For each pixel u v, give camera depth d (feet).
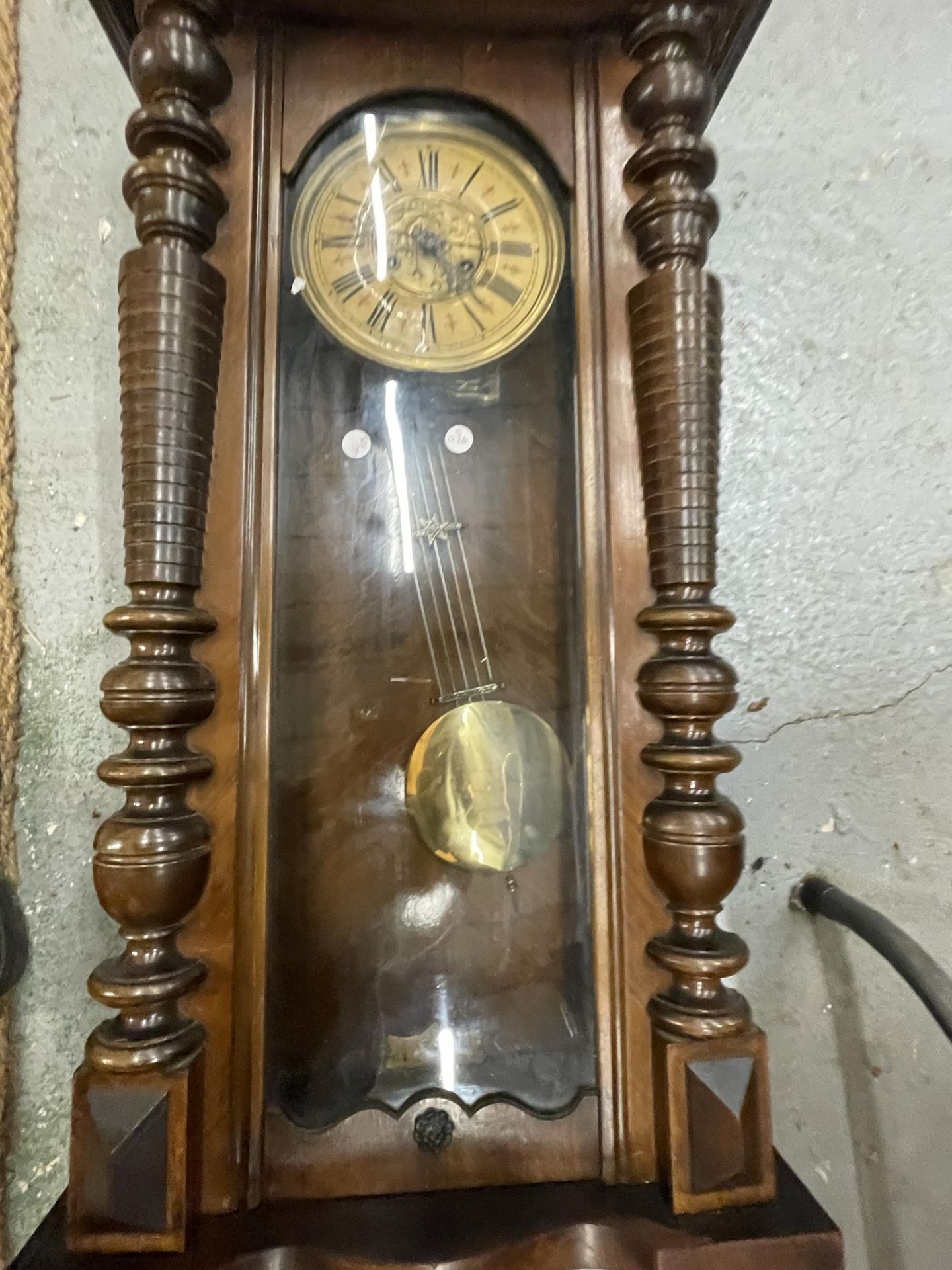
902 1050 2.46
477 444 1.89
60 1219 1.64
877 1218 2.43
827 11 2.64
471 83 1.83
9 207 2.37
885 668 2.54
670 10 1.73
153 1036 1.52
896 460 2.58
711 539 1.71
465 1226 1.55
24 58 2.42
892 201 2.63
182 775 1.57
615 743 1.73
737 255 2.57
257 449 1.71
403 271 1.86
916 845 2.52
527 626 1.84
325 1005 1.73
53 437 2.38
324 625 1.83
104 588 2.37
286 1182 1.62
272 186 1.76
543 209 1.86
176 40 1.62
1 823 2.28
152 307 1.58
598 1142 1.68
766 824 2.48
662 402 1.71
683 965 1.61
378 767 1.82
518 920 1.79
